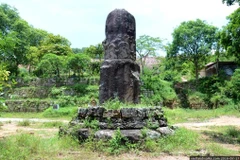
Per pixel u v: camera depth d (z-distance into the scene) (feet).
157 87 129.29
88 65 139.44
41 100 119.75
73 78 137.49
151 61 177.47
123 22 36.11
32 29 167.22
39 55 146.92
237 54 74.23
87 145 27.96
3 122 69.56
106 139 28.22
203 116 87.25
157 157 25.62
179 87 141.18
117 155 26.16
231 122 72.64
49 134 42.88
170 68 155.74
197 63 145.89
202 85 135.23
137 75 36.19
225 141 37.14
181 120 77.61
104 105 32.86
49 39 159.02
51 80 139.03
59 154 25.98
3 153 24.29
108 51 35.99
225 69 140.46
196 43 138.51
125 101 34.35
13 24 138.92
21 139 30.25
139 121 30.17
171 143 28.86
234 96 121.08
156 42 142.20
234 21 55.42
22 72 151.94
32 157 24.30
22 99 124.98
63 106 112.37
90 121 30.83
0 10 137.18
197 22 139.03
